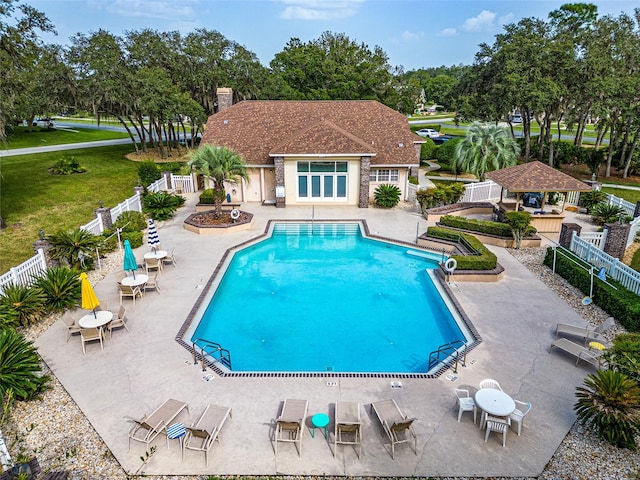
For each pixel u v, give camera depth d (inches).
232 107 1339.8
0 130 928.9
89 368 476.1
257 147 1203.2
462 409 392.2
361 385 450.3
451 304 631.8
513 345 522.0
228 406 417.1
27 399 422.6
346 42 2358.5
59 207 1106.1
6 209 1058.7
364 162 1115.9
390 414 382.6
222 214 1036.5
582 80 1419.8
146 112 1660.9
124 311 553.3
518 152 1256.8
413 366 509.7
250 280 751.1
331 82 2076.8
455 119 1863.9
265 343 556.1
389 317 624.7
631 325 540.4
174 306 620.4
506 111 1567.4
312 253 884.6
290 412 382.0
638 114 1323.8
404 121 1298.0
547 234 951.0
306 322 609.6
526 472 342.0
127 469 345.1
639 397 358.6
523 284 697.6
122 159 1711.4
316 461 352.8
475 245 784.3
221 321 609.9
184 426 366.0
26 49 926.4
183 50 1919.3
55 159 1585.9
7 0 860.6
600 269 677.9
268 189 1219.9
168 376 462.6
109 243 825.5
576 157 1641.2
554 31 1593.3
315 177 1161.4
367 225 1013.2
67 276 608.4
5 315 529.0
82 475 338.6
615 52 1429.6
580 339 532.7
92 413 407.2
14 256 807.7
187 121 2210.9
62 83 1494.8
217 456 357.7
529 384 449.1
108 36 1605.6
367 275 773.3
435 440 374.6
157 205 1045.2
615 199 1034.1
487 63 1678.2
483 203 1106.7
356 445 368.5
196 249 856.3
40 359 487.2
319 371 496.1
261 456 357.4
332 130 1139.3
